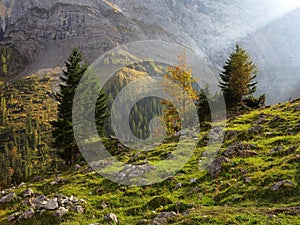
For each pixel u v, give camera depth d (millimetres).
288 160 20812
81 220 18406
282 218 13891
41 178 35062
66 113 46812
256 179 19375
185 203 18422
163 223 15617
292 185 17125
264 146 26250
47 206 20016
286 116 35594
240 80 57656
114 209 20000
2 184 40156
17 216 20312
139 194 22266
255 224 13641
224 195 18828
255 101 59281
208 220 14562
